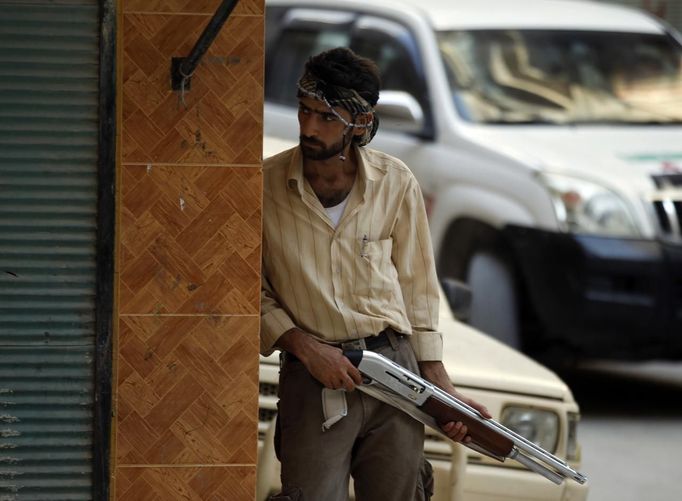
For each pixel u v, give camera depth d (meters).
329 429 9.62
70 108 8.87
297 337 9.54
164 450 9.23
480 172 19.84
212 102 9.01
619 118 20.92
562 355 19.56
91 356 9.08
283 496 9.58
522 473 12.23
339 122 9.49
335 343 9.68
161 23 8.90
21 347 9.02
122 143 8.96
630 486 16.53
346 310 9.64
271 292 9.80
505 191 19.52
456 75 21.08
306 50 23.16
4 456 9.09
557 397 12.70
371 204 9.74
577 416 12.73
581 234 18.83
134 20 8.88
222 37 8.98
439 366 10.04
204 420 9.24
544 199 19.08
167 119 8.98
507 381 12.64
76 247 8.98
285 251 9.62
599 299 18.80
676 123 20.92
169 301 9.12
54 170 8.91
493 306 19.59
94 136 8.91
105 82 8.86
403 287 10.03
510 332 19.56
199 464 9.27
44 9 8.78
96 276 9.01
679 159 19.77
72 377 9.09
